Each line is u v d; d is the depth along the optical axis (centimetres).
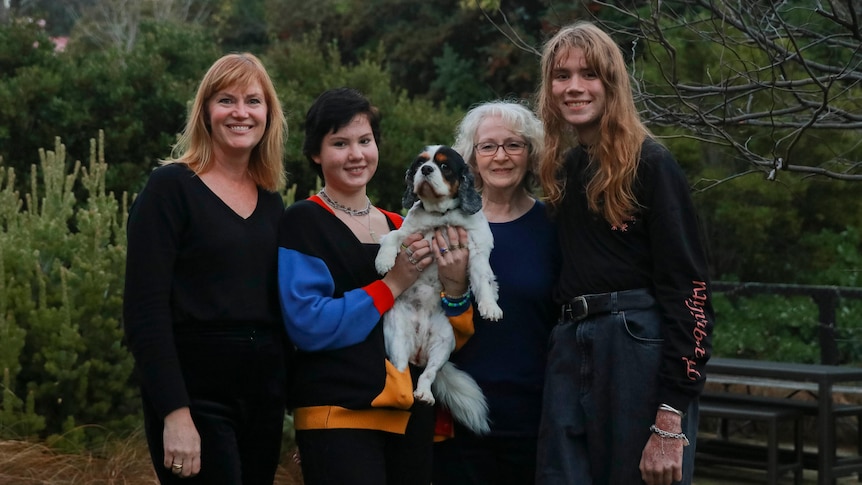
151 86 1168
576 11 1047
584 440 333
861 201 1017
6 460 530
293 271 328
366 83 1289
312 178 1164
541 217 378
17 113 1101
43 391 572
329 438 323
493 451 366
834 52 641
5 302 581
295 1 2011
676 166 324
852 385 773
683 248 314
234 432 321
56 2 2856
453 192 362
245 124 329
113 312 604
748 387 816
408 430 339
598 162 336
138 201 317
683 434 313
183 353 315
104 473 545
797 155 896
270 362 325
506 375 364
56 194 666
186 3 2225
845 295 770
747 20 572
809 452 712
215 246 316
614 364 322
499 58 1505
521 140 375
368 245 349
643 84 539
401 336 356
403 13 1869
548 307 365
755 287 805
